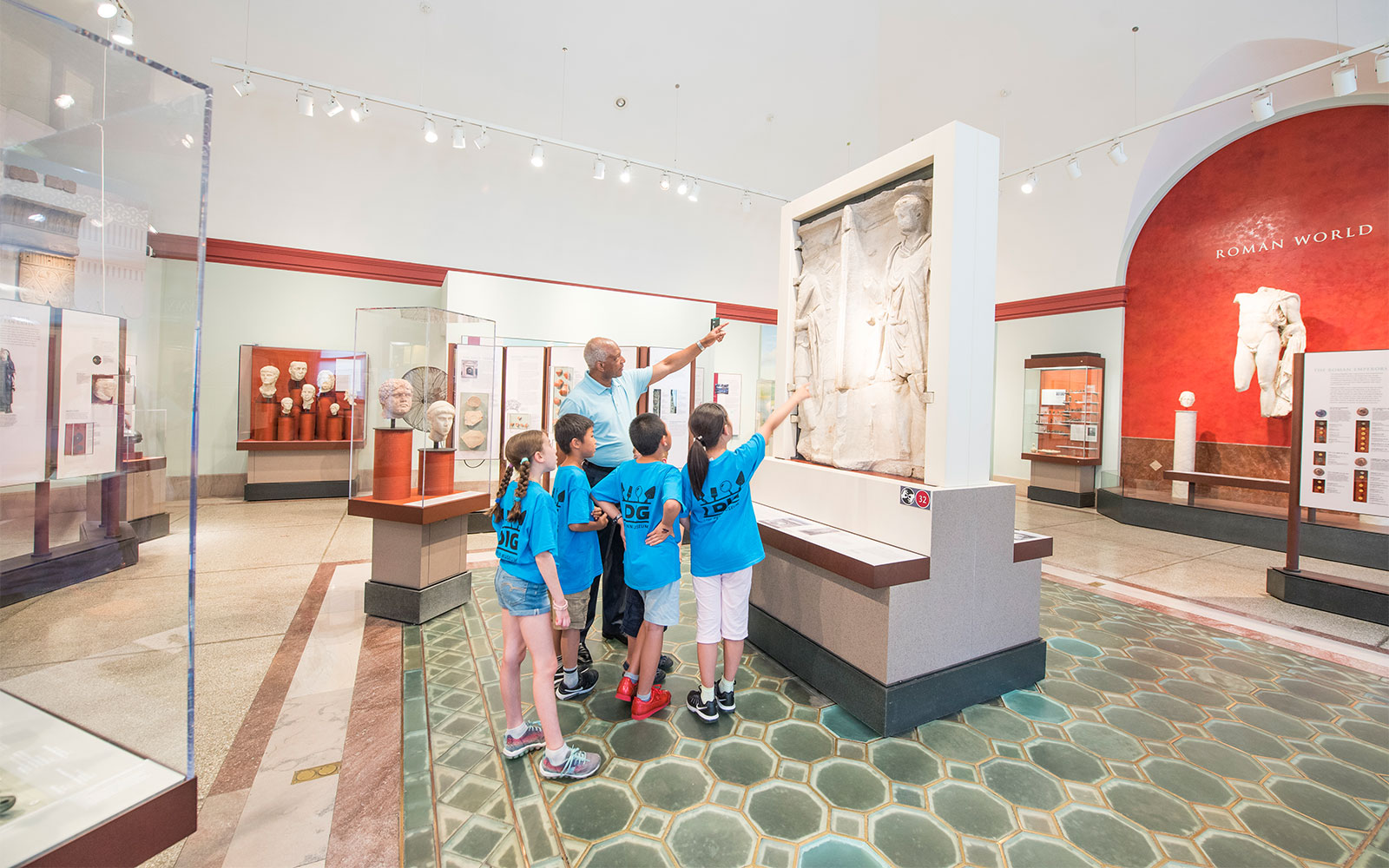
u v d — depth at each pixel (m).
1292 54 6.83
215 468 7.82
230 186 7.66
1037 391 9.79
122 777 1.49
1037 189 9.38
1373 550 5.51
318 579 4.53
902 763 2.35
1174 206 8.43
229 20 7.38
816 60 10.94
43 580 1.61
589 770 2.21
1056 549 6.27
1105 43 8.09
